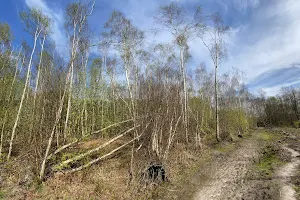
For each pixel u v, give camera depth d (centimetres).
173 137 1792
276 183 1222
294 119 6331
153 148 1475
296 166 1549
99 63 2611
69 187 1041
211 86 4150
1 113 1617
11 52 2106
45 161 1112
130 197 1062
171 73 2067
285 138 3112
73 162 1252
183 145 2086
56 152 1223
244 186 1230
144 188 1177
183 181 1346
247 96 6781
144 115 1612
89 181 1137
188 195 1148
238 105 5459
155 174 1319
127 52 2028
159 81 1784
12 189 977
